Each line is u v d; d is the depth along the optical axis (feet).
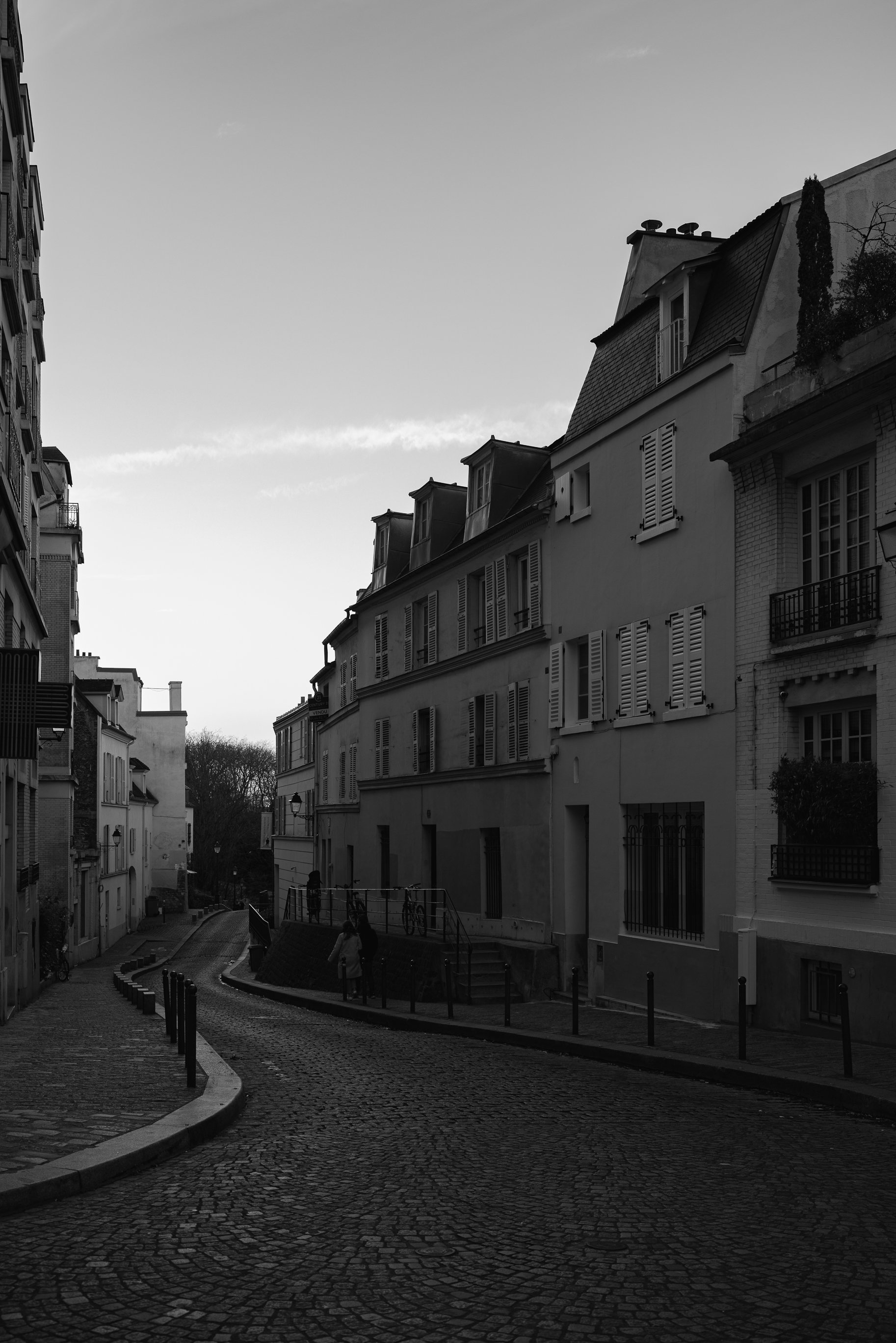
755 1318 18.02
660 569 68.85
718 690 62.28
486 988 80.07
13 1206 23.35
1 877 69.41
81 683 187.93
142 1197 24.64
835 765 52.65
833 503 55.62
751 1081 42.91
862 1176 27.63
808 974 55.06
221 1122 32.37
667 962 66.39
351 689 134.82
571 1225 23.00
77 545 153.07
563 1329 17.49
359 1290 19.08
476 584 99.45
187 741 383.04
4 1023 66.44
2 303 67.21
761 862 58.18
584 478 80.53
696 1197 25.30
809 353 55.93
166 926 239.09
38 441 94.07
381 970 75.72
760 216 65.46
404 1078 43.88
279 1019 72.84
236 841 353.10
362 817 125.18
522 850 87.45
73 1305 18.30
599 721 75.92
